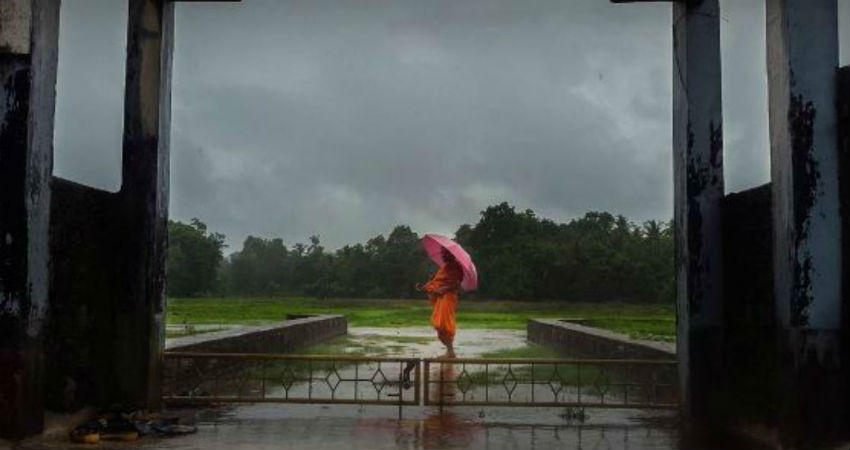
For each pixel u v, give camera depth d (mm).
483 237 55969
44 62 7855
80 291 9047
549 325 21984
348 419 9656
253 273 72688
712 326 9195
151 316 9680
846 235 7199
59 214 8586
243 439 8297
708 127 9281
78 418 8820
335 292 65875
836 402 7090
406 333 28719
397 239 67188
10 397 7512
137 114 9672
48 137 7945
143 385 9594
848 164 7180
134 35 9672
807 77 7316
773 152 7715
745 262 8672
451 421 9602
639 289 48938
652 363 9797
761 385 8289
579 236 53469
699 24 9344
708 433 8820
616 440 8445
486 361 10188
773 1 7711
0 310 7555
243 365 14945
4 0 7668
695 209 9258
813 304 7172
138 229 9656
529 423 9484
